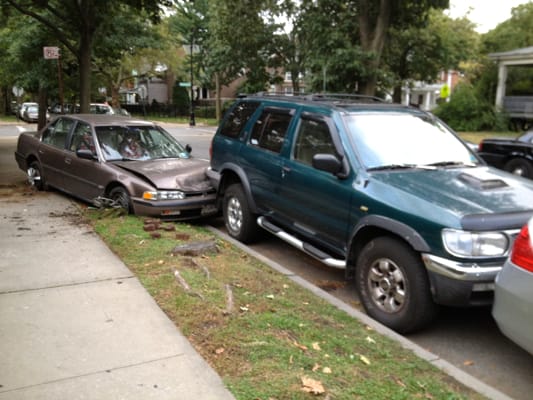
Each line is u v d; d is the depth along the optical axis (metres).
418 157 5.24
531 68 34.00
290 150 5.88
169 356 3.50
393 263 4.37
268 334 3.83
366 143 5.18
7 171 12.14
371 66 20.73
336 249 5.20
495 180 4.77
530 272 3.22
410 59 34.47
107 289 4.64
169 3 16.38
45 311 4.16
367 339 3.96
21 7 15.37
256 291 4.77
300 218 5.68
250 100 7.06
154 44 21.66
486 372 3.87
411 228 4.22
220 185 7.23
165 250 5.79
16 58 21.47
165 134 8.93
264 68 27.92
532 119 29.86
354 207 4.84
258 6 24.16
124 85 67.88
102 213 7.29
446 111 30.72
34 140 9.59
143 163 7.92
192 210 7.40
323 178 5.26
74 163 8.31
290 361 3.46
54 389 3.08
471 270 3.89
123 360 3.44
